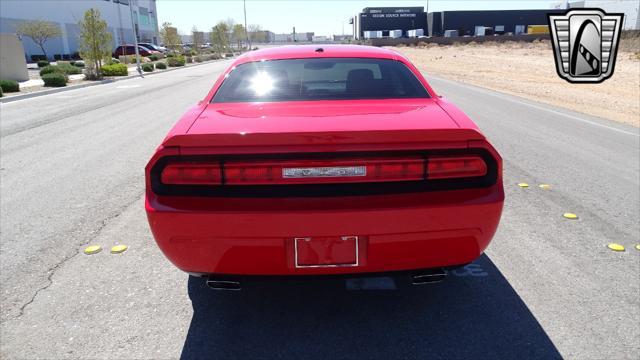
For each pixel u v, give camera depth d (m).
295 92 2.99
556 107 11.86
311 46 3.78
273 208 2.16
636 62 27.98
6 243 3.81
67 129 9.11
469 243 2.30
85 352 2.45
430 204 2.18
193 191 2.23
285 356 2.41
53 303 2.92
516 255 3.52
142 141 7.81
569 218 4.26
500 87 17.23
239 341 2.53
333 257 2.24
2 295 3.02
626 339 2.51
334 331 2.62
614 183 5.36
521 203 4.67
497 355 2.39
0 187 5.35
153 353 2.44
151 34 93.31
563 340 2.50
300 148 2.18
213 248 2.24
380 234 2.19
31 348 2.48
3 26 45.34
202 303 2.91
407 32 105.25
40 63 33.25
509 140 7.75
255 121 2.43
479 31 94.38
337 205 2.17
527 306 2.83
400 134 2.19
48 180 5.60
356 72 3.19
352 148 2.18
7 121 10.33
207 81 21.89
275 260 2.24
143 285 3.14
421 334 2.57
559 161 6.37
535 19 98.12
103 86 20.58
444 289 3.04
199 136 2.19
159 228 2.24
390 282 3.15
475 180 2.28
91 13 23.56
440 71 26.12
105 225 4.19
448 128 2.23
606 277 3.18
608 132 8.55
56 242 3.83
